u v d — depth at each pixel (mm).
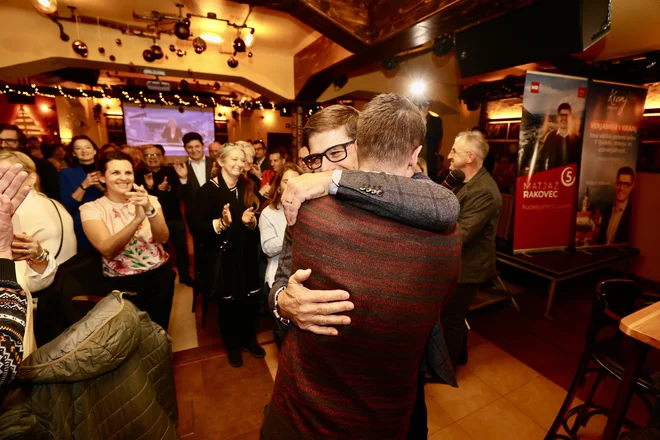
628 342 1396
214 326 2594
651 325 993
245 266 1988
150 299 1784
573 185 3275
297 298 626
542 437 1649
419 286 621
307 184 639
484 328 2648
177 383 1973
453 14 2221
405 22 2518
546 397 1912
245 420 1718
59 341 899
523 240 3193
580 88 3133
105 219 1624
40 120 9688
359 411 660
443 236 648
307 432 684
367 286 602
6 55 3986
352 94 6410
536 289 3396
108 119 10656
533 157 3080
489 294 2934
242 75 5195
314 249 624
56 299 1226
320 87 5172
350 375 650
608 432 1096
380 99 704
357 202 602
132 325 1011
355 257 604
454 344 1905
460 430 1680
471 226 1784
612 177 3406
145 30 4426
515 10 2279
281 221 1819
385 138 672
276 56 5352
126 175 1648
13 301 700
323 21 2713
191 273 3600
